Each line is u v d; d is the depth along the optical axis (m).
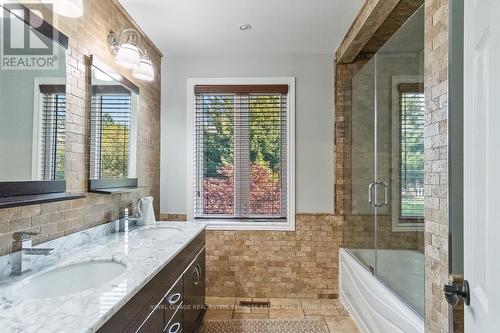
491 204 0.67
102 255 1.46
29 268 1.25
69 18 1.58
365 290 2.24
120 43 2.12
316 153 2.93
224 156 3.00
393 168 2.14
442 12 1.21
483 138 0.73
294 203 2.91
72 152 1.62
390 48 2.19
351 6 2.11
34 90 1.30
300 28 2.44
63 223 1.54
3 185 1.15
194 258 2.08
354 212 2.73
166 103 2.97
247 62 2.95
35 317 0.84
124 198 2.20
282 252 2.90
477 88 0.77
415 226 1.83
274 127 2.98
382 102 2.32
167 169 2.96
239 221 2.97
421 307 1.65
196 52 2.92
